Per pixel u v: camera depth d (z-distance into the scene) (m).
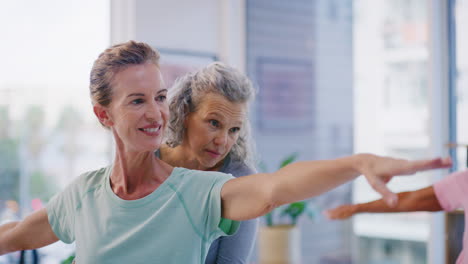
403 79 3.67
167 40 3.98
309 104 4.18
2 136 4.22
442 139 3.44
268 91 4.33
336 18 4.04
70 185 1.29
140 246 1.12
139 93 1.12
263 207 1.01
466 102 3.37
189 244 1.11
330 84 4.07
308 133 4.18
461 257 1.88
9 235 1.36
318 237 4.18
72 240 1.31
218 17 4.31
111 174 1.23
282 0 4.28
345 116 3.99
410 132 3.63
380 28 3.79
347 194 4.01
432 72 3.42
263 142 4.35
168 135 1.56
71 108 4.15
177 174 1.16
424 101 3.54
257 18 4.38
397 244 3.92
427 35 3.45
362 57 3.91
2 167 4.24
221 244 1.46
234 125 1.52
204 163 1.54
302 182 0.92
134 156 1.16
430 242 3.44
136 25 3.81
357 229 4.10
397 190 3.59
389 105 3.75
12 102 4.16
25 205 4.28
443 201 1.89
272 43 4.33
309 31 4.17
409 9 3.63
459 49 3.38
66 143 4.23
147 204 1.14
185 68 4.07
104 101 1.16
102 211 1.19
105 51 1.17
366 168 0.83
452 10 3.41
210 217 1.11
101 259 1.15
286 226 3.70
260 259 3.68
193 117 1.52
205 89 1.50
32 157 4.28
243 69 4.37
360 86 3.92
